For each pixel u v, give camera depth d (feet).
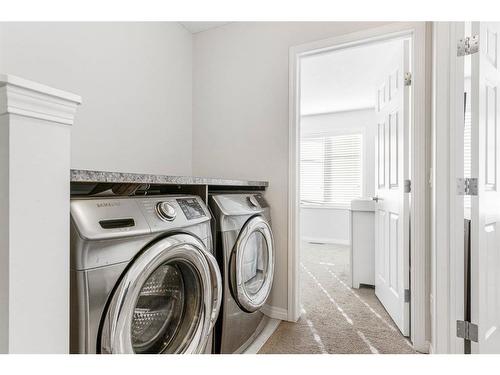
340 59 9.56
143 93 6.64
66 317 2.39
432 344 5.04
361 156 15.92
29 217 2.15
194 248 3.62
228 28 7.61
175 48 7.58
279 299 6.74
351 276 8.89
